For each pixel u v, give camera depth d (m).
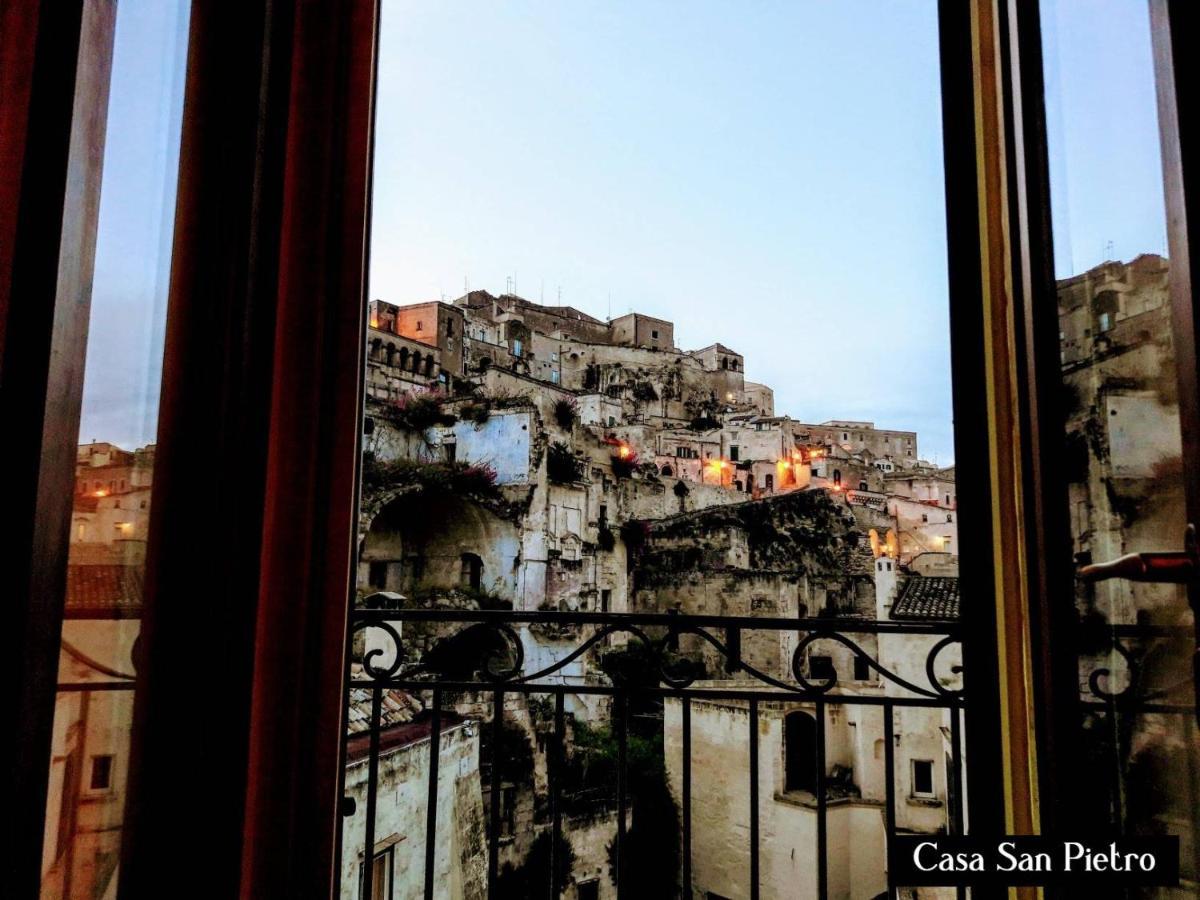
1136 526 0.96
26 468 0.65
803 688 1.53
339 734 1.25
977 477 1.40
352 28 1.36
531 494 20.39
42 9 0.68
